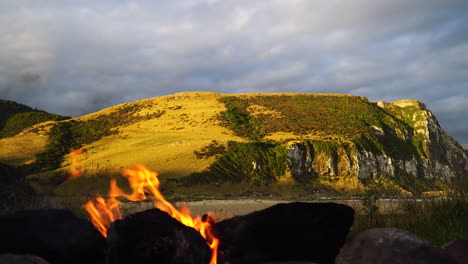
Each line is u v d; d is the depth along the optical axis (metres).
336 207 3.63
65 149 97.25
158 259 3.07
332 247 3.59
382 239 3.26
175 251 3.09
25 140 100.38
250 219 3.71
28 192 6.66
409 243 3.13
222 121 106.88
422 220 6.43
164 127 106.00
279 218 3.62
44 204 5.99
